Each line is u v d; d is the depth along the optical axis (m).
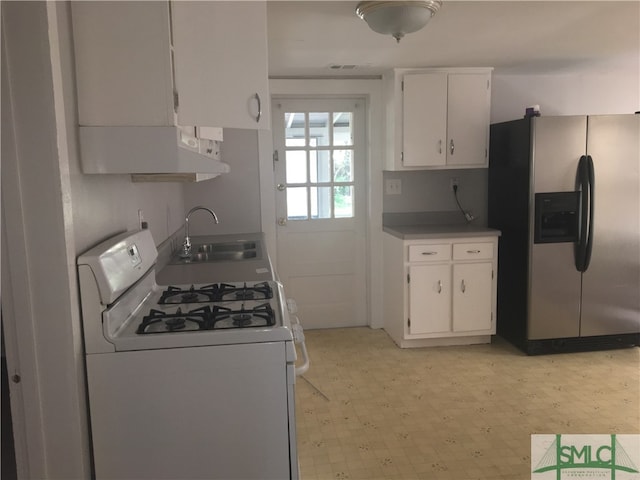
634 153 3.65
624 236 3.73
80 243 1.50
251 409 1.52
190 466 1.51
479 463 2.43
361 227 4.47
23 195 1.34
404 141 3.97
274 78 4.11
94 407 1.47
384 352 3.92
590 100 4.46
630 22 2.76
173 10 1.55
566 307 3.77
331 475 2.37
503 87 4.36
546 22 2.74
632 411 2.91
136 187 2.29
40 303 1.37
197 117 1.61
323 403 3.09
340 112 4.34
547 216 3.69
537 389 3.23
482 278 3.93
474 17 2.62
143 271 1.85
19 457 1.42
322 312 4.51
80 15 1.49
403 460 2.47
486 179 4.40
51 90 1.31
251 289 2.07
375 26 2.41
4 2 1.28
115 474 1.49
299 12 2.45
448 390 3.24
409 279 3.86
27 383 1.39
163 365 1.48
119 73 1.51
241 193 4.12
